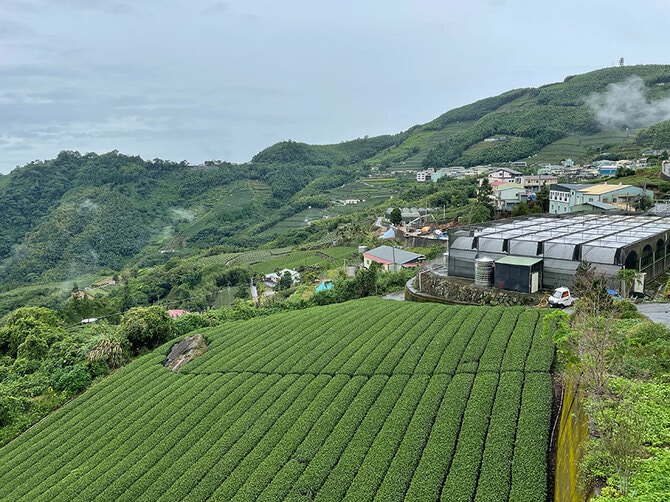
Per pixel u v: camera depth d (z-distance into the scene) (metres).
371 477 20.48
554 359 25.75
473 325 32.78
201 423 28.72
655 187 89.12
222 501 21.61
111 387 37.53
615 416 14.56
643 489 11.78
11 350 46.91
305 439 24.25
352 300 51.09
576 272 36.66
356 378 29.06
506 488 18.02
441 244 85.00
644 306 31.84
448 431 21.92
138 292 95.75
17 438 33.72
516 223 56.81
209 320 49.00
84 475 26.64
